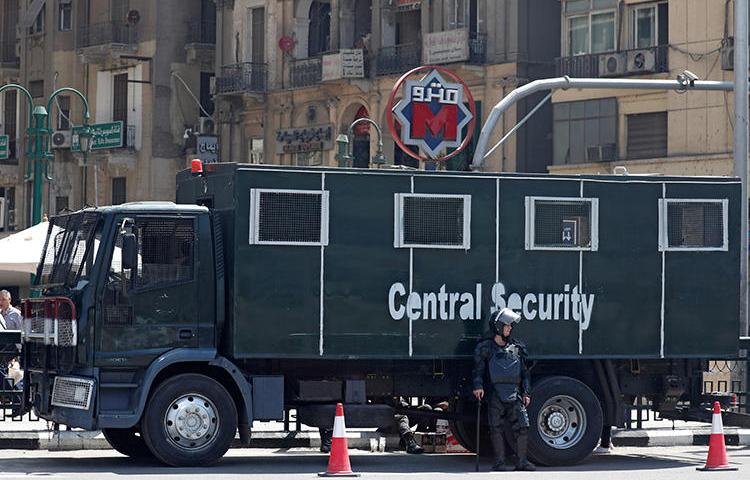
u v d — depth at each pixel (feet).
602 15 336.29
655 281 143.95
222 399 133.39
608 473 132.57
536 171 350.64
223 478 124.06
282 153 407.23
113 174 456.86
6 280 261.85
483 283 139.33
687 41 317.22
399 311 137.28
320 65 393.09
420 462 143.84
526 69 349.00
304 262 134.92
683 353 144.56
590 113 336.49
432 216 138.31
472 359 139.64
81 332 131.75
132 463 137.90
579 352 141.49
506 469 136.26
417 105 204.74
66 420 133.18
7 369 156.87
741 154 193.98
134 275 132.67
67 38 469.98
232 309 133.90
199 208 135.33
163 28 443.73
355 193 136.46
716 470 135.23
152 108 443.73
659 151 324.39
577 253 141.79
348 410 138.10
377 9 379.55
